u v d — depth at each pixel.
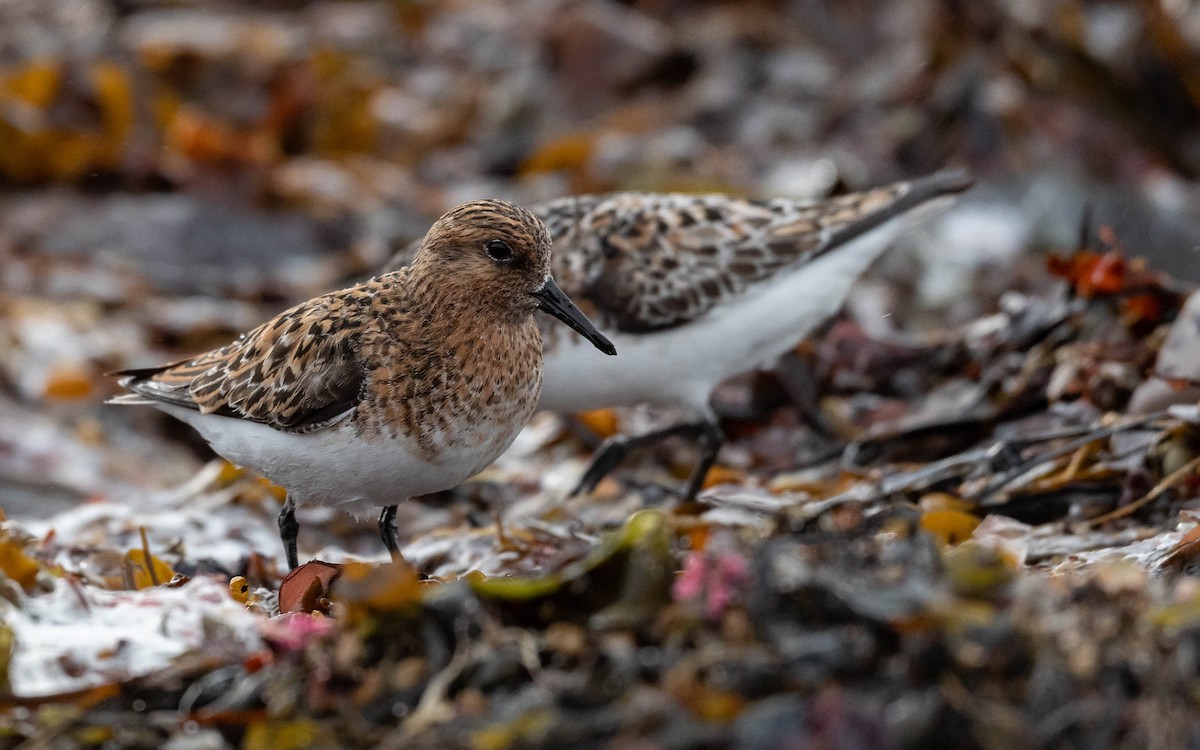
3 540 7.76
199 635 6.90
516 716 5.80
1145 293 11.34
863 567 6.20
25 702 6.41
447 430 8.82
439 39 21.36
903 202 12.09
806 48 20.48
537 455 13.10
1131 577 6.16
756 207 12.02
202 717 6.22
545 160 19.14
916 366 12.65
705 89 19.88
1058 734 5.68
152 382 9.92
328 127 20.12
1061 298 12.07
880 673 5.77
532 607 6.41
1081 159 17.98
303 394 8.82
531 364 9.14
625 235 11.51
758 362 11.98
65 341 15.63
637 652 6.01
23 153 18.50
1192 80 18.91
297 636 6.62
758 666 5.78
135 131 19.20
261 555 9.80
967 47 18.66
